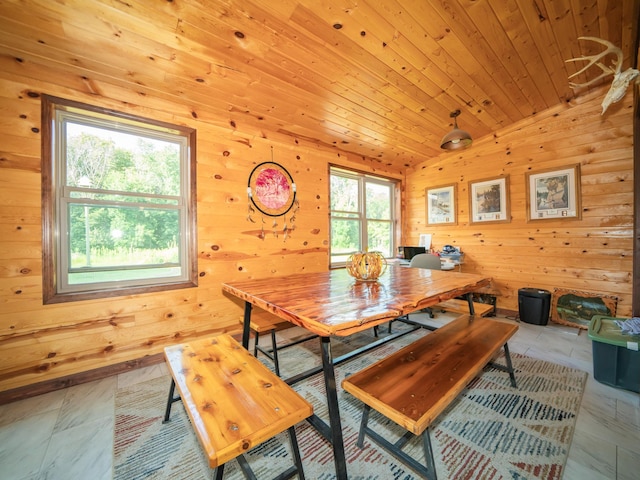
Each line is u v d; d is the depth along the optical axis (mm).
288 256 3092
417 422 943
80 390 1833
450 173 4000
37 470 1215
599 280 2787
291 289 1685
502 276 3479
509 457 1257
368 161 4016
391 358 1423
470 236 3783
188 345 1553
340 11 1658
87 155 2043
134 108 2146
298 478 1173
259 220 2859
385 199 4484
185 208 2451
